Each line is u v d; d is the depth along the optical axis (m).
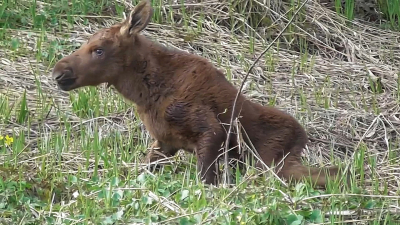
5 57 15.76
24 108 13.39
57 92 14.58
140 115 11.38
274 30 17.67
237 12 17.95
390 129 13.65
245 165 11.12
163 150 11.64
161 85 11.13
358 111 14.35
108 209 9.82
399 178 11.55
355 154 11.77
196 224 9.27
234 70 15.73
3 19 17.23
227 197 9.98
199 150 10.98
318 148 12.80
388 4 19.00
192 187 10.44
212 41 16.92
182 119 10.99
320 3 19.14
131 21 11.14
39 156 11.59
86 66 11.09
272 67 16.02
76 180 10.81
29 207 9.86
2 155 11.74
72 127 13.01
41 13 17.38
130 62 11.15
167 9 17.81
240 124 10.90
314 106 14.35
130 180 10.65
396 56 17.38
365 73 16.19
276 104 14.31
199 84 11.09
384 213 9.89
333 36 17.86
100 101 14.14
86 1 17.72
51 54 15.73
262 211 9.45
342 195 10.11
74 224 9.45
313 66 16.34
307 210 9.74
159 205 9.90
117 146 12.53
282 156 11.27
